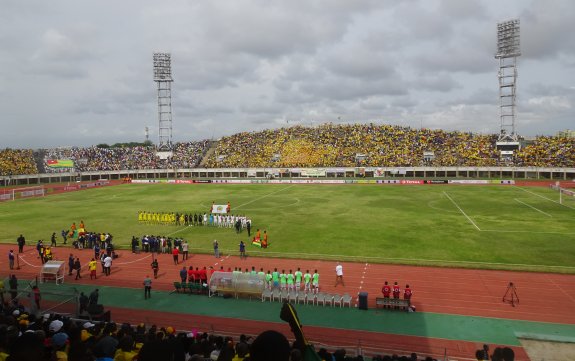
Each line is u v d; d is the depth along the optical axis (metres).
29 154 134.50
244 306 29.80
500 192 89.81
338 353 14.40
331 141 146.62
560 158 114.25
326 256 41.91
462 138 136.38
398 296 29.75
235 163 139.38
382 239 48.44
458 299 30.44
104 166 138.25
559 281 33.84
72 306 28.78
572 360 21.94
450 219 59.97
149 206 76.12
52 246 48.00
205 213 65.38
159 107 146.62
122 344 11.65
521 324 26.16
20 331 14.81
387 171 123.88
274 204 76.56
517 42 120.25
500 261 39.22
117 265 40.38
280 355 3.88
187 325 26.58
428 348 23.27
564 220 57.88
